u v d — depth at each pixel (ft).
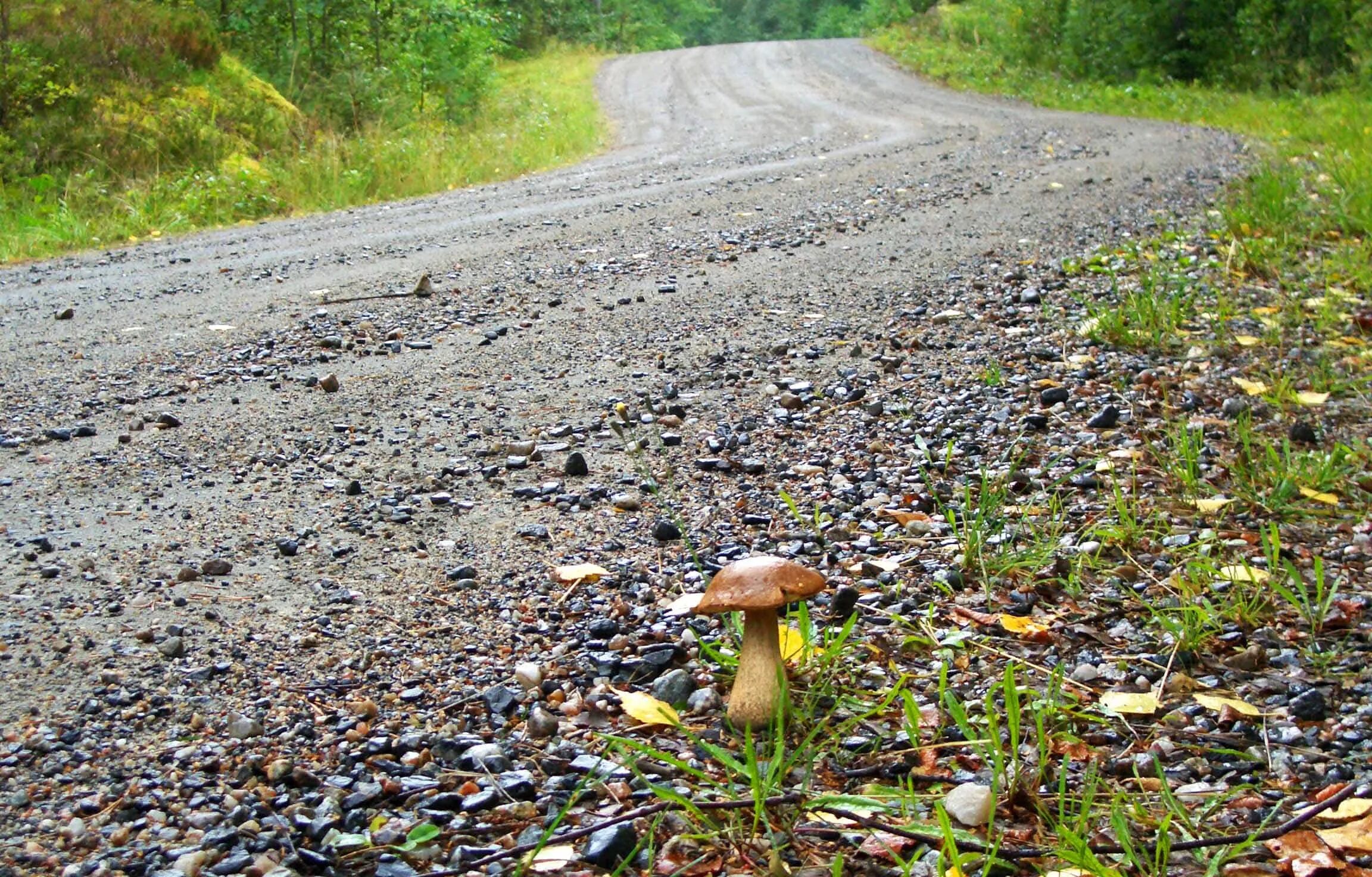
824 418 14.93
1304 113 52.26
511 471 13.16
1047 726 7.89
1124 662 8.96
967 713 8.14
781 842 6.68
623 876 6.45
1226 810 6.97
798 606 9.78
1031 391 15.81
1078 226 27.04
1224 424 14.58
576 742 7.84
